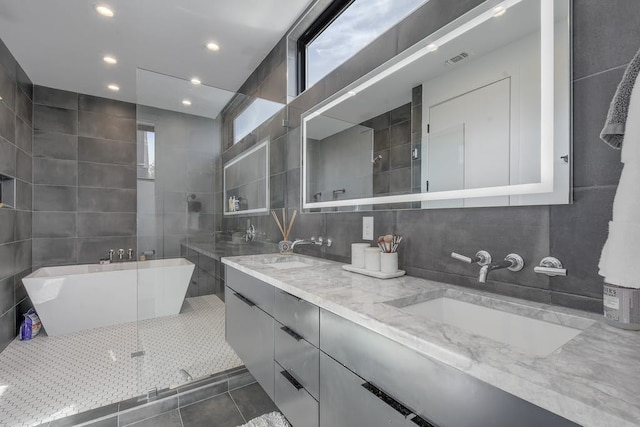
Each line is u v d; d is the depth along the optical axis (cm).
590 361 56
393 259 140
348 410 95
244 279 189
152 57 288
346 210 181
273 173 268
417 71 136
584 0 87
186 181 307
